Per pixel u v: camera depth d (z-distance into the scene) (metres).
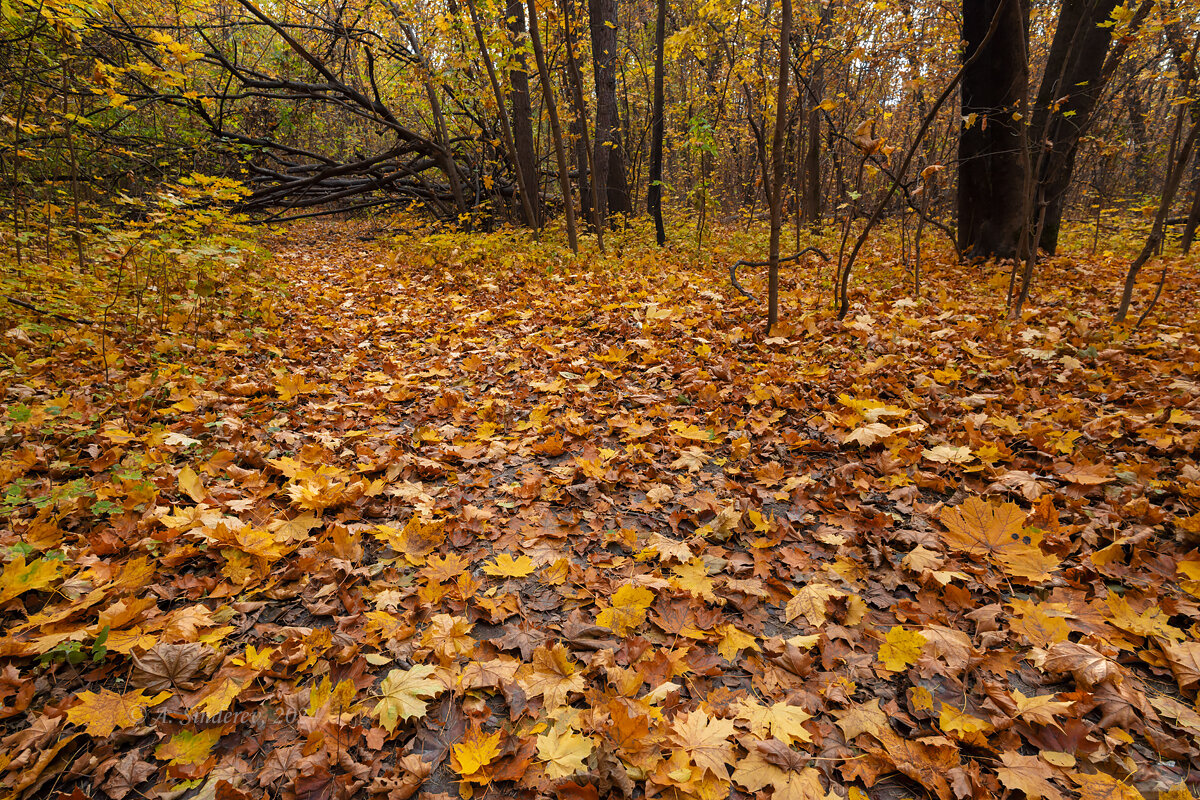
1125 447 2.87
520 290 6.87
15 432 2.89
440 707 1.64
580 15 9.87
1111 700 1.57
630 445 3.14
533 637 1.86
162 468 2.73
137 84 10.29
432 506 2.57
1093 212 13.09
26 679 1.61
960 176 8.11
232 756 1.47
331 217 19.50
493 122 13.18
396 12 10.41
